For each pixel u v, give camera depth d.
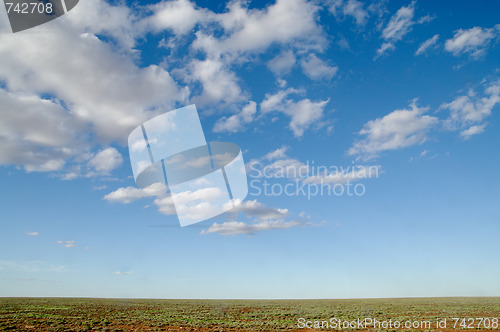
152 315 37.62
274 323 31.09
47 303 54.34
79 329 25.22
